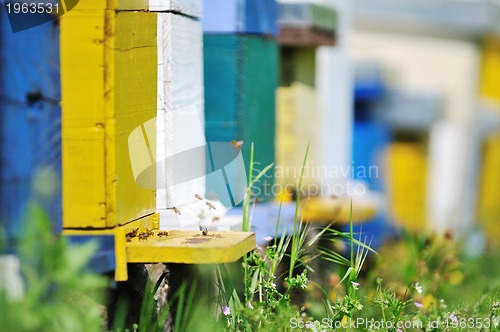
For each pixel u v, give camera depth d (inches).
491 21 1016.2
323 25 567.8
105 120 291.0
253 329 329.4
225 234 326.6
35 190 267.3
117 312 298.0
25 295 236.1
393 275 446.9
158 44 346.3
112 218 293.9
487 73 1016.2
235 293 336.2
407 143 981.8
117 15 293.1
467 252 520.4
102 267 290.2
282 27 543.5
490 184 989.8
